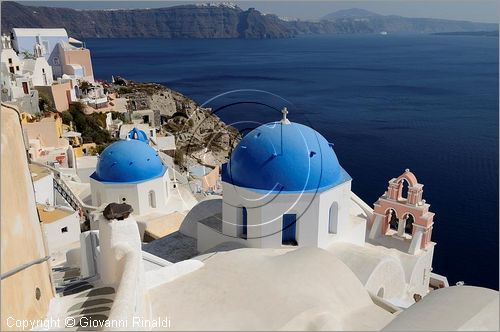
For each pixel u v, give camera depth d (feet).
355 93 468.34
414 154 251.60
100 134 191.93
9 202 30.66
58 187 106.42
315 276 42.88
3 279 28.12
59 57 267.59
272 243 56.70
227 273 45.16
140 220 85.20
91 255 49.62
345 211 61.82
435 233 150.61
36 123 140.15
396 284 62.69
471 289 38.78
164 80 587.68
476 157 243.81
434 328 32.09
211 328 34.88
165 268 45.03
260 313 36.81
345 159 244.42
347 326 36.55
